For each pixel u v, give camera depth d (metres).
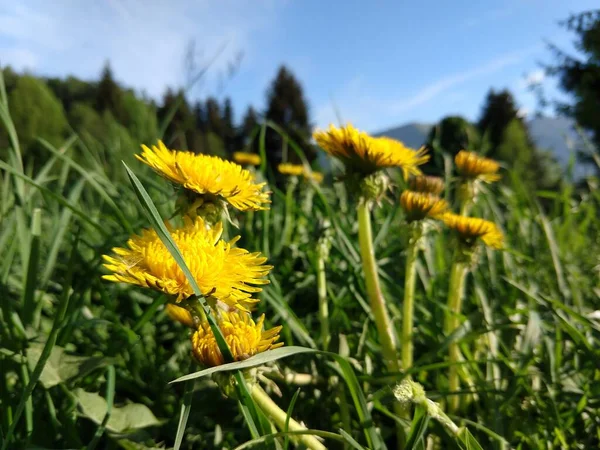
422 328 0.21
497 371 0.17
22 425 0.13
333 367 0.15
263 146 0.32
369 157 0.15
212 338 0.10
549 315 0.20
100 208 0.31
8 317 0.14
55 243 0.18
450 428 0.10
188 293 0.09
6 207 0.19
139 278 0.09
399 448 0.15
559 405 0.16
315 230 0.19
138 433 0.13
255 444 0.10
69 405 0.13
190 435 0.15
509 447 0.13
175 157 0.12
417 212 0.17
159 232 0.09
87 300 0.21
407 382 0.10
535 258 0.32
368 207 0.16
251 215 0.31
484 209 0.38
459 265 0.19
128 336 0.16
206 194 0.12
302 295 0.25
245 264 0.10
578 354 0.18
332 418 0.16
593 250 0.38
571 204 0.41
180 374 0.18
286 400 0.16
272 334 0.10
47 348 0.11
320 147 0.16
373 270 0.16
